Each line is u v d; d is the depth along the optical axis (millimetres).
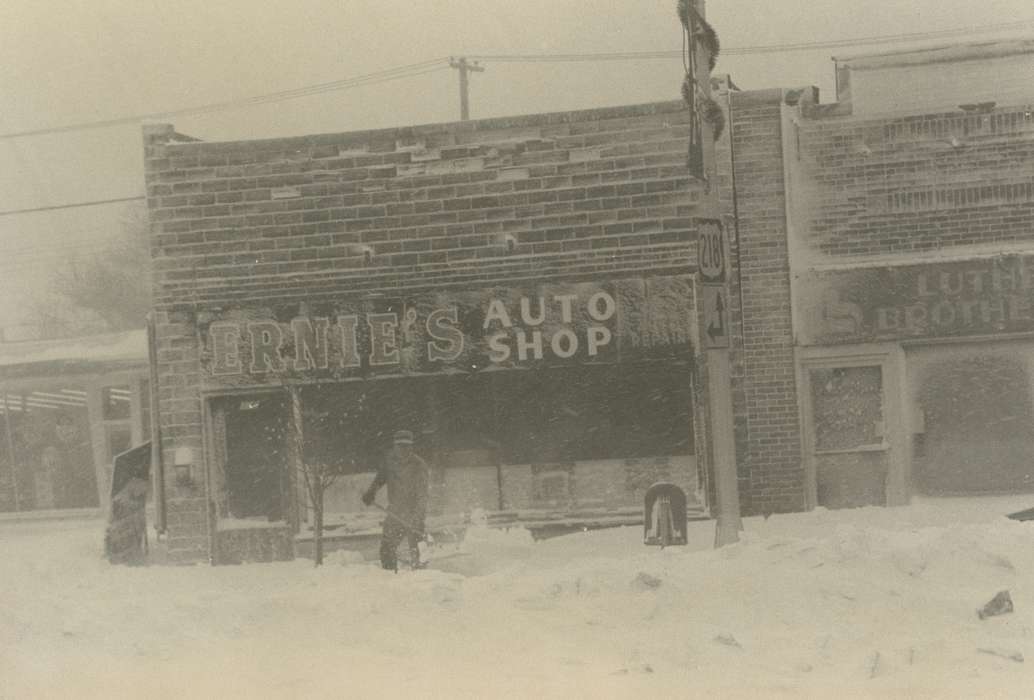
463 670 7543
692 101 14141
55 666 8352
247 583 13922
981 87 19906
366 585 9758
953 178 19906
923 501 19844
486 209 20125
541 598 9070
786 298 19953
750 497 19797
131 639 9039
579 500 19797
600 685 7086
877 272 19859
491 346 20031
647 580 9039
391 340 20281
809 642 8008
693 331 19578
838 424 19969
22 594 11641
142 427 32562
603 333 19797
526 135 20016
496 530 19031
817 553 9625
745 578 9000
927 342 19875
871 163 19938
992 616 8406
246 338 20547
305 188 20516
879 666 7312
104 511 32188
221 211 20656
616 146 19812
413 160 20297
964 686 6934
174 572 16422
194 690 7457
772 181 20016
